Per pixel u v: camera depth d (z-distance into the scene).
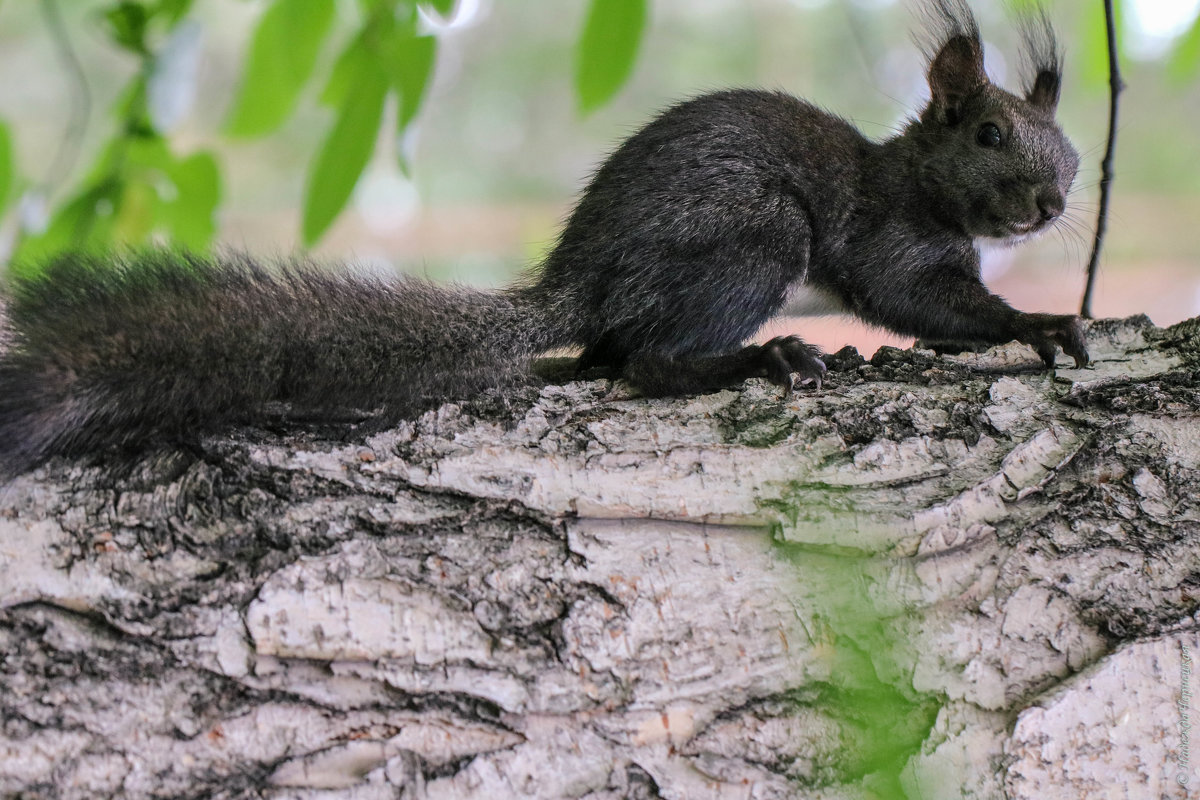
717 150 3.51
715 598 3.36
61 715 3.33
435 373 3.44
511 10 5.46
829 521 3.37
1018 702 3.35
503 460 3.38
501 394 3.41
